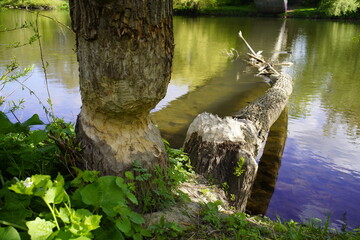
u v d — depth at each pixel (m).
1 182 2.00
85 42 2.02
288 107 7.17
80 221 1.54
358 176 4.45
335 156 4.98
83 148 2.20
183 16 33.50
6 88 6.81
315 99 7.74
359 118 6.57
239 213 2.46
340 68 11.18
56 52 10.71
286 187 4.12
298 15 32.59
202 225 2.24
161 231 1.97
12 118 5.38
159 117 6.13
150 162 2.25
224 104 7.16
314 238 2.40
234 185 3.22
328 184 4.23
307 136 5.69
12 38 12.27
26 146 2.21
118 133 2.22
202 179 3.25
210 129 3.54
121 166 2.15
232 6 39.03
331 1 29.48
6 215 1.59
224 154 3.33
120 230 1.77
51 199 1.52
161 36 2.04
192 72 10.07
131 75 2.01
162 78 2.13
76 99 6.55
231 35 18.94
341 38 18.52
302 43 16.62
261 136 4.53
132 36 1.93
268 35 19.47
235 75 9.89
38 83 7.41
